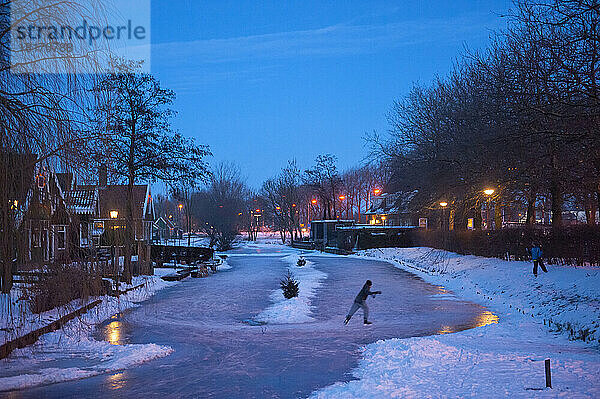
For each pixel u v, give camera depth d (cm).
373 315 2056
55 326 1510
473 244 4244
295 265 4697
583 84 1986
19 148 1153
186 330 1716
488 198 3838
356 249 6378
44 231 1365
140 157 3175
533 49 2367
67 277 1487
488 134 3012
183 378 1073
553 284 2431
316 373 1110
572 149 2448
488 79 2880
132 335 1627
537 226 3412
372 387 937
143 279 3116
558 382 912
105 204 2098
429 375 1016
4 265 1305
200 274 3725
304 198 12638
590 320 1705
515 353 1196
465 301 2450
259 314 2097
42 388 994
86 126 1297
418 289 2905
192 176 3397
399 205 5609
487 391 874
